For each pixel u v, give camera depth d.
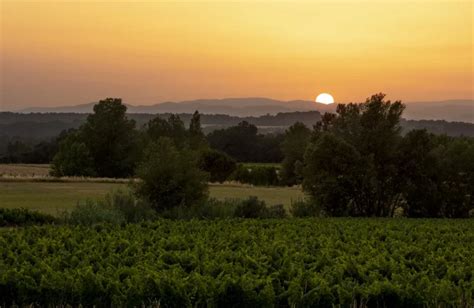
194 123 118.31
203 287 13.80
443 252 21.33
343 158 42.28
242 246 21.67
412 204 44.34
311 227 28.97
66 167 96.38
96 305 13.98
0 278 14.69
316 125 64.12
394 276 15.74
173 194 35.84
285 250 20.17
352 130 44.75
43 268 16.03
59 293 14.18
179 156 36.38
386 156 44.34
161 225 28.08
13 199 51.19
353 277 16.86
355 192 42.88
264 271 16.41
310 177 43.03
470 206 44.22
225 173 87.69
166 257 18.31
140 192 35.88
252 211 36.25
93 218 30.19
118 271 15.59
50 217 34.31
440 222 35.06
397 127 45.00
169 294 13.67
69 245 21.64
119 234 23.50
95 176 97.44
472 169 43.97
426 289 14.61
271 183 90.56
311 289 14.80
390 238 24.75
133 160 103.94
